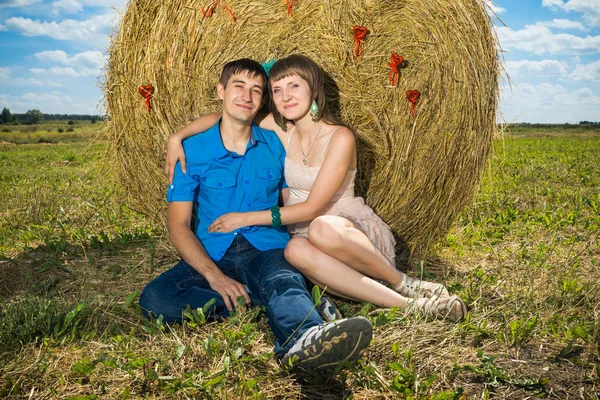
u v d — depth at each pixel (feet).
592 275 11.18
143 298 9.18
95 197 20.07
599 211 17.08
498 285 10.55
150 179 13.08
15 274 11.61
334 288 9.10
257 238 9.61
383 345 7.82
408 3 10.59
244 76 9.45
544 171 28.12
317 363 6.86
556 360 7.53
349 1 10.56
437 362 7.47
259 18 11.12
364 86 10.80
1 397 6.57
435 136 10.98
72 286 10.99
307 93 9.53
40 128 136.05
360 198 10.50
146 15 11.91
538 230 14.90
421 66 10.71
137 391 6.73
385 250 10.04
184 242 9.47
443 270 12.05
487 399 6.46
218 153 9.83
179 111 11.99
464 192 11.96
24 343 8.05
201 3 11.44
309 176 9.92
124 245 13.96
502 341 8.12
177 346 7.86
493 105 11.65
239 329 8.42
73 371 7.07
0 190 22.74
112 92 12.60
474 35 10.93
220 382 6.71
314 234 8.85
